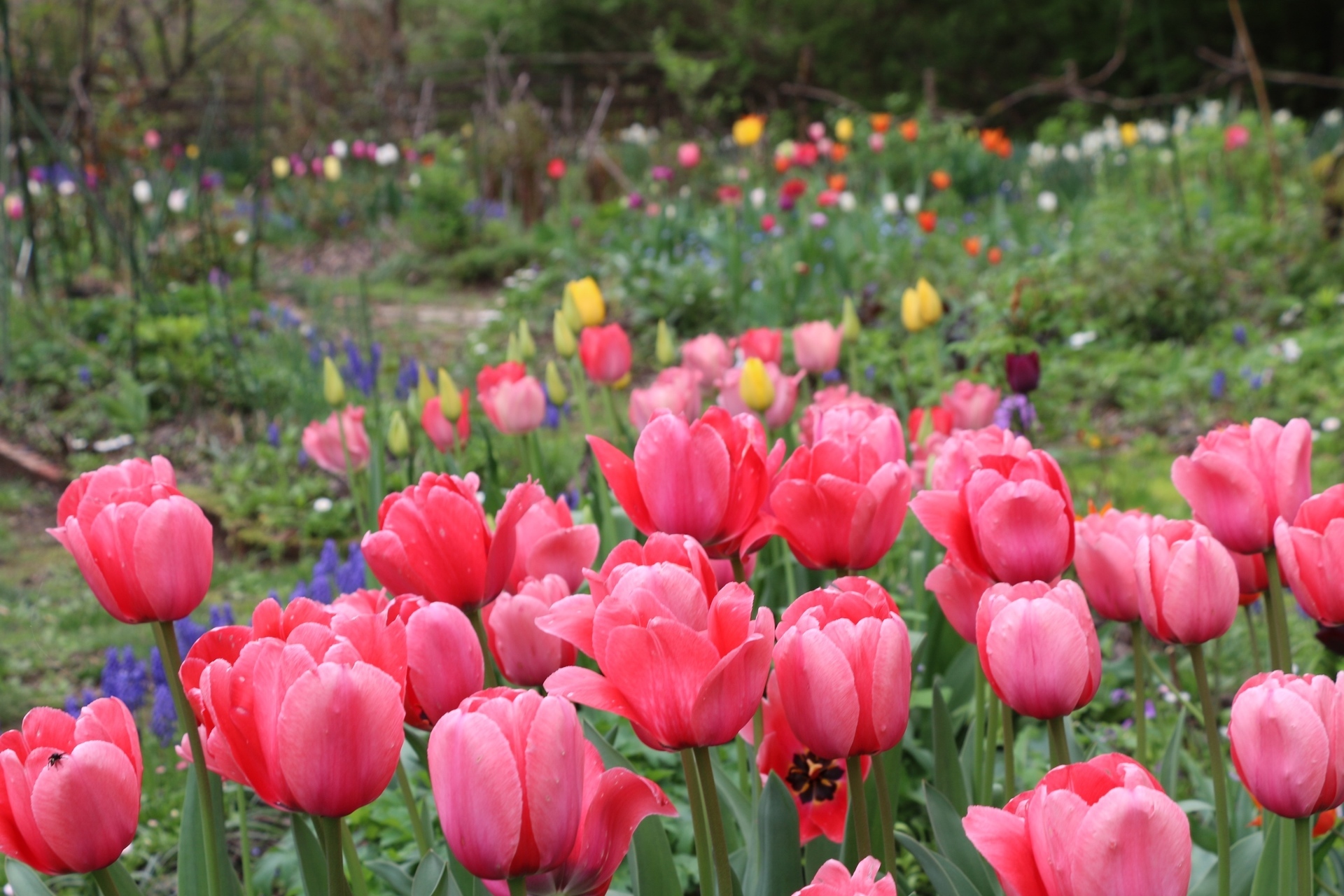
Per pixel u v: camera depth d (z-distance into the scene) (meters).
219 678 1.06
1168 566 1.36
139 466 1.50
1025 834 0.95
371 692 1.00
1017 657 1.16
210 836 1.36
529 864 0.99
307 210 14.34
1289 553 1.35
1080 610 1.21
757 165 13.18
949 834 1.46
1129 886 0.86
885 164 14.27
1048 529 1.33
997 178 13.98
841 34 25.62
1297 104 24.47
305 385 6.55
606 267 10.15
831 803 1.64
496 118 16.53
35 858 1.11
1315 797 1.04
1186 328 7.99
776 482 1.56
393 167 15.63
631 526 2.86
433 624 1.24
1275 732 1.03
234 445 6.60
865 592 1.29
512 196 15.09
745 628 1.10
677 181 14.52
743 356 3.45
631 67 23.38
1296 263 8.58
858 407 2.11
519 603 1.44
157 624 1.34
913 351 7.03
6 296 7.75
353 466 3.24
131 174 10.86
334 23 20.47
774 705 1.55
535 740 0.97
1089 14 25.20
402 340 8.93
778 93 24.56
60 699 3.96
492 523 2.37
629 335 8.78
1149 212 9.88
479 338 8.76
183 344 7.38
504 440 4.75
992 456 1.44
